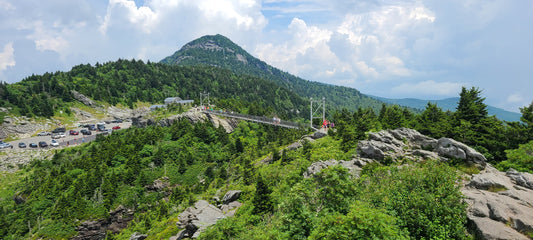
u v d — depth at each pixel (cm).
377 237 1188
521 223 1370
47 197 7012
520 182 1939
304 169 3709
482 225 1433
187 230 3472
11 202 7388
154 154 8181
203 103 15012
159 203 6812
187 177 7681
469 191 1800
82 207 6475
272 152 6488
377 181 2250
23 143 10569
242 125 11381
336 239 1257
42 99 15500
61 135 12125
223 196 4631
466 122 3550
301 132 7669
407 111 6056
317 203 1916
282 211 1961
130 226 6278
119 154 8262
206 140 9431
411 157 2830
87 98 17438
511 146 3231
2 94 14225
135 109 18975
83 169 8056
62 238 6006
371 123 5494
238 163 7438
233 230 2650
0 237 6112
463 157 2572
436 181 1728
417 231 1523
